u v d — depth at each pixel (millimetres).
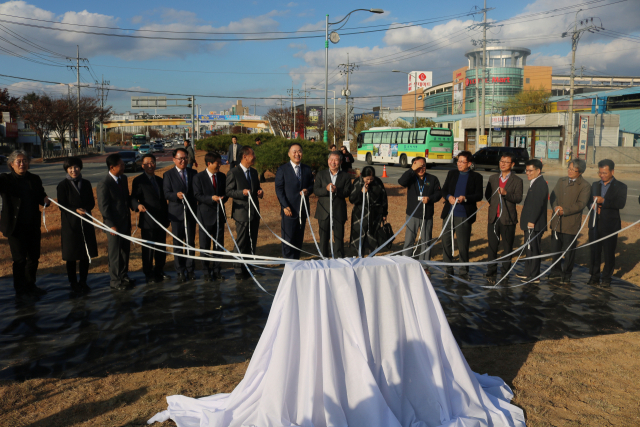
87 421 3033
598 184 6277
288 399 2711
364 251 6891
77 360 4051
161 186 6641
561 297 5828
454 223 6617
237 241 6535
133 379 3672
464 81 81125
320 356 2752
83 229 5957
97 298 5750
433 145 32938
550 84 78812
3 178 5574
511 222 6629
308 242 8930
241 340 4477
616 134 38938
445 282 6520
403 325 2979
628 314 5223
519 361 3988
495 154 30719
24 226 5695
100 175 26578
